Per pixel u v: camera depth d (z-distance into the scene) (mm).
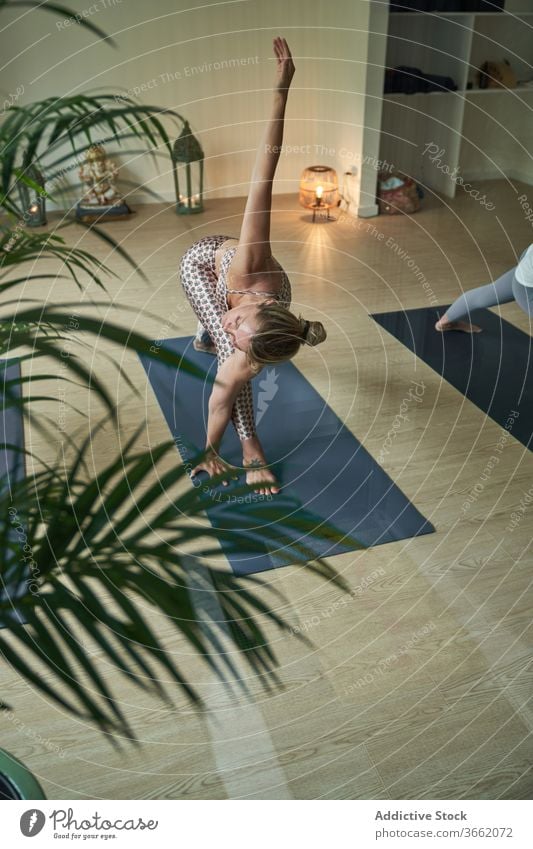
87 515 728
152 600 715
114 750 1284
